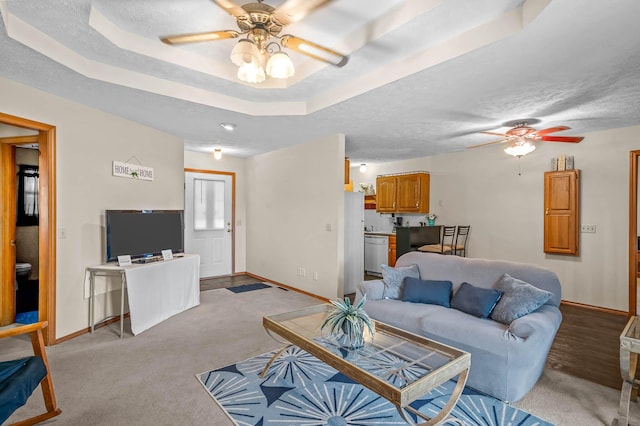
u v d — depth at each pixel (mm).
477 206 5664
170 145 4637
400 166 6977
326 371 2637
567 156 4676
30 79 2762
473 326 2445
